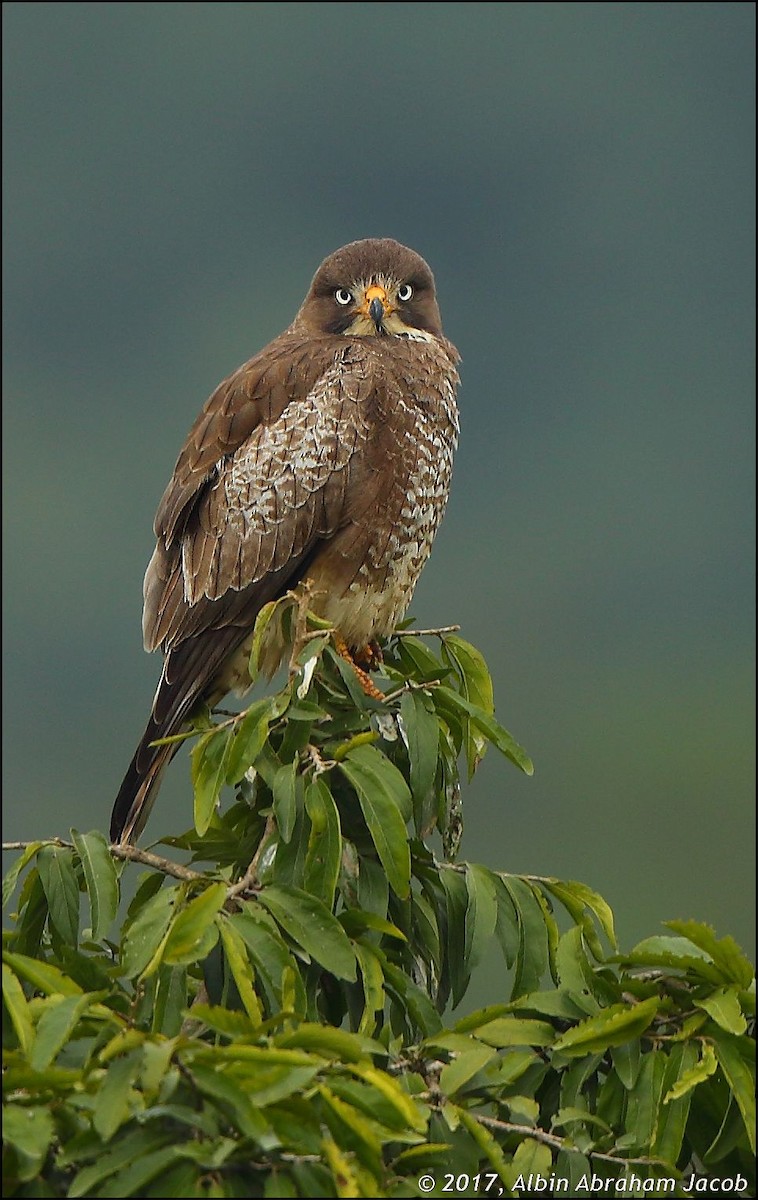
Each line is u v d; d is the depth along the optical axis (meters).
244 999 7.72
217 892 7.63
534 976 8.96
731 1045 8.08
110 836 12.16
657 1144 7.98
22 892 9.05
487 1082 7.97
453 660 10.54
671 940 8.68
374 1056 7.94
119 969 7.98
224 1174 6.48
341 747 8.98
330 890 8.62
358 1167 6.65
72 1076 6.62
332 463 12.91
